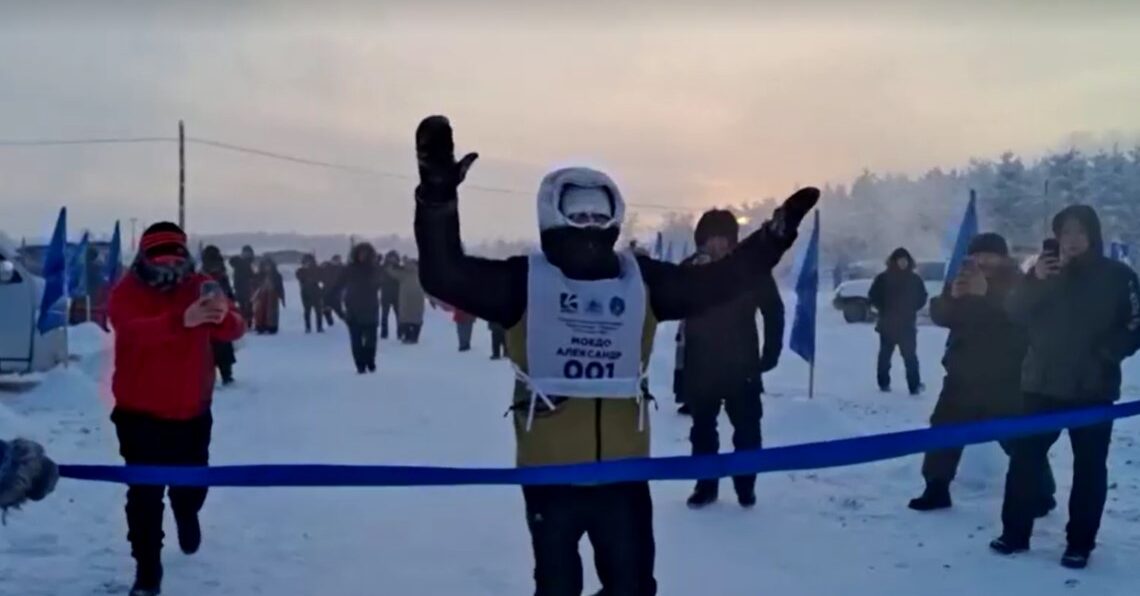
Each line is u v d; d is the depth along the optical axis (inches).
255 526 265.3
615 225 141.5
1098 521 233.0
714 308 145.8
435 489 309.4
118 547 244.8
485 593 212.1
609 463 130.2
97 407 487.2
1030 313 235.8
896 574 227.3
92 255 957.8
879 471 332.2
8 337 560.1
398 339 1015.0
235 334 211.2
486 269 139.9
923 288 587.2
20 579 219.8
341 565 231.8
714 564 233.6
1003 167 2468.0
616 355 139.4
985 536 259.3
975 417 280.7
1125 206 2383.1
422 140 131.9
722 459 128.6
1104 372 229.3
